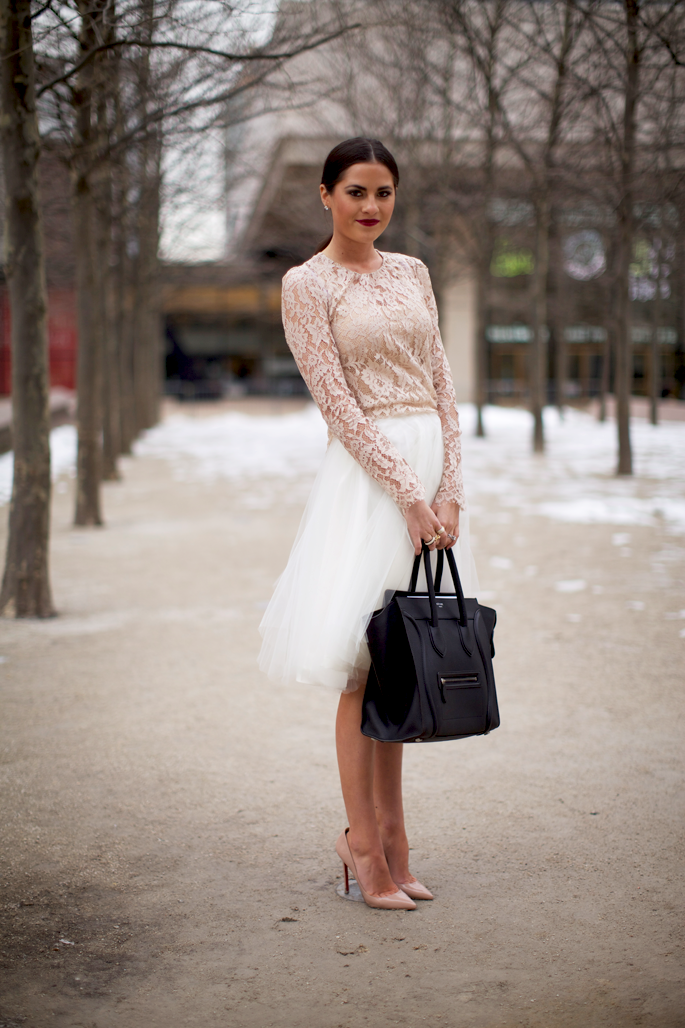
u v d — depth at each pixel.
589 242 19.58
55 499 11.81
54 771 3.35
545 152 10.53
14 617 5.79
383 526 2.38
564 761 3.41
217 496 11.88
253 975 2.10
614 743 3.59
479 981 2.06
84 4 4.89
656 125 8.46
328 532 2.43
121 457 17.83
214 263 21.02
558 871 2.58
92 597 6.38
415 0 9.78
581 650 4.95
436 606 2.27
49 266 14.15
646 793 3.11
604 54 7.67
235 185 13.05
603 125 9.19
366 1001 1.99
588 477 13.37
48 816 2.97
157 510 10.66
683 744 3.57
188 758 3.48
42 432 5.77
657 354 23.09
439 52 13.91
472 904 2.41
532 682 4.41
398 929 2.29
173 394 41.91
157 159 9.92
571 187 11.04
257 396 42.50
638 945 2.20
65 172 8.92
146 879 2.56
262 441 22.02
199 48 5.00
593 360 37.75
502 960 2.15
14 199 5.44
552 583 6.65
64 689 4.37
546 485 12.45
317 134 15.88
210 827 2.89
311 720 3.93
